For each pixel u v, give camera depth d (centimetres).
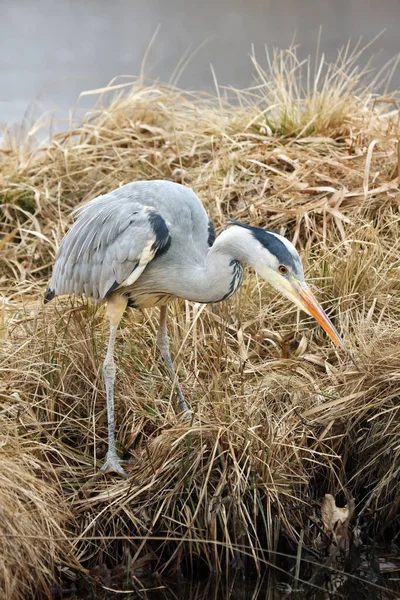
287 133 1498
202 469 926
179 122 1577
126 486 931
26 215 1412
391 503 964
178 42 2539
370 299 1180
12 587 832
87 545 905
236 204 1348
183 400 1016
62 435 993
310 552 922
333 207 1292
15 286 1252
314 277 1217
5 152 1558
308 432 993
